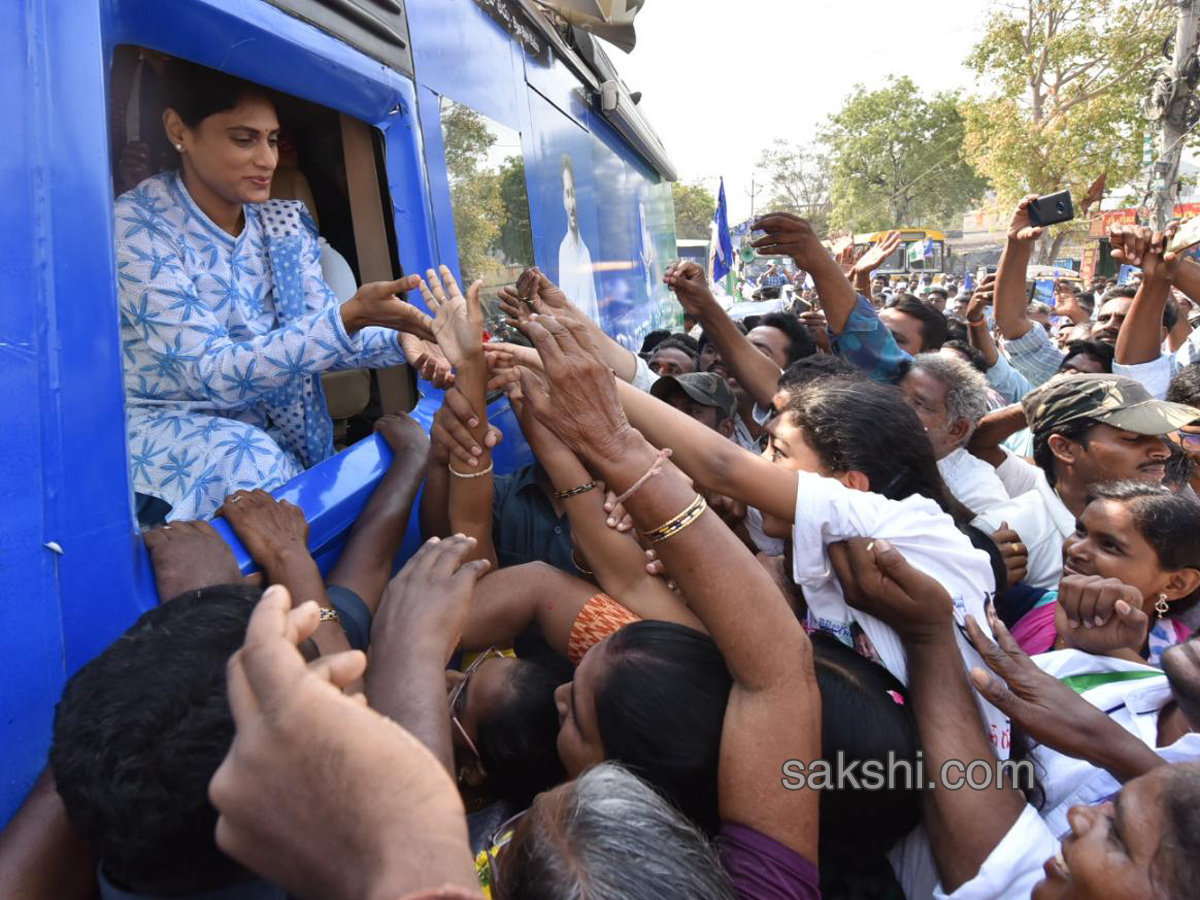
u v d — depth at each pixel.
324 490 1.79
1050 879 1.08
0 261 1.10
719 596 1.18
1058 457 2.37
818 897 1.15
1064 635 1.64
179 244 1.79
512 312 2.51
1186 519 1.73
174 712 0.86
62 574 1.14
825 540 1.52
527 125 3.64
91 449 1.20
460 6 2.86
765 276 26.23
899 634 1.43
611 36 4.26
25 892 0.99
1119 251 3.31
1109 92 25.23
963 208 49.59
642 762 1.24
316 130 2.32
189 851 0.87
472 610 1.76
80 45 1.25
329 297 2.13
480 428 1.83
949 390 2.57
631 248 6.55
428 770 0.58
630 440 1.20
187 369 1.70
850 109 49.41
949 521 1.57
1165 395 3.14
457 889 0.52
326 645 1.35
